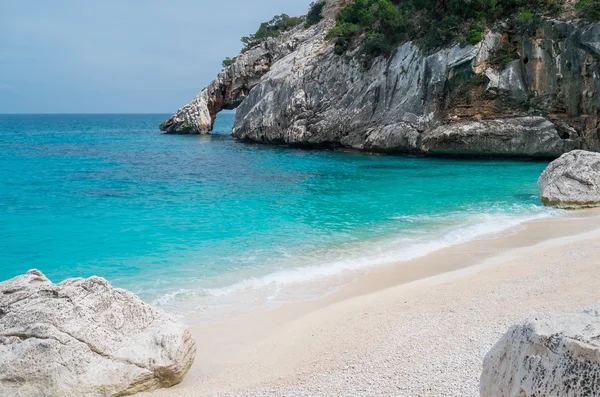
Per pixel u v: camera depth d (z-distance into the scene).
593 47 34.88
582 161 22.25
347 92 48.78
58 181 30.03
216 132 87.50
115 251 14.98
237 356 8.47
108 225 18.31
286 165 38.59
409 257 14.23
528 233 16.72
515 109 39.09
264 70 70.81
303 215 20.20
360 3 50.66
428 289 11.09
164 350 7.49
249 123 59.94
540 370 3.88
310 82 52.38
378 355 7.69
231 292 11.59
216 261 14.00
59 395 6.68
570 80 36.66
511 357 4.31
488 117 39.62
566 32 36.31
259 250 15.11
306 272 12.98
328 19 62.53
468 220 18.89
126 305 7.88
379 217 19.70
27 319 7.15
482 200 23.14
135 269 13.28
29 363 6.77
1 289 7.79
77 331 7.17
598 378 3.45
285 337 9.08
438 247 15.23
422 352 7.58
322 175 32.72
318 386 6.79
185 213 20.62
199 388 7.28
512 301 9.56
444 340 7.96
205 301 11.04
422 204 22.38
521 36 38.56
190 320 10.03
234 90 74.12
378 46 45.72
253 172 34.59
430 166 36.88
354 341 8.48
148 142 65.19
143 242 16.00
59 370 6.79
